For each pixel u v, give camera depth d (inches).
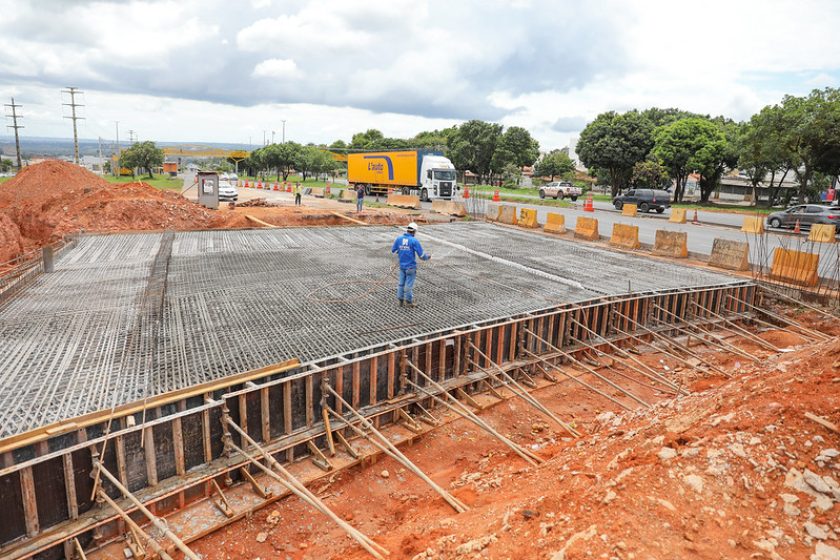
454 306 382.9
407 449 278.4
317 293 401.4
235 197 1338.6
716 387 286.7
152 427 216.1
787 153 1304.1
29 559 184.5
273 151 2940.5
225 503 219.6
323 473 247.1
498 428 303.6
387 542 196.1
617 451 211.6
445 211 1099.3
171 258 510.0
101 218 753.0
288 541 209.5
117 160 3132.4
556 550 147.0
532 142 2714.1
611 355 408.2
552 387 357.7
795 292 523.5
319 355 282.2
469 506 216.5
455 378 330.6
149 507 211.2
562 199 1733.5
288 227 731.4
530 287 447.8
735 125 1943.9
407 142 3324.3
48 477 195.6
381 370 295.6
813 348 305.7
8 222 745.6
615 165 1831.9
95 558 195.0
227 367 261.6
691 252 676.1
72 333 299.7
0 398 222.8
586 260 587.5
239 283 422.6
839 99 1219.9
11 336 292.2
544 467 232.5
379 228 757.9
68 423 199.9
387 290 418.3
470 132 2573.8
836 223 921.5
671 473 167.0
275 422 257.9
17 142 2386.8
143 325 316.5
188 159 6240.2
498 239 708.0
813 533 143.1
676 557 138.0
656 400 342.3
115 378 245.4
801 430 174.1
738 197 2345.0
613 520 151.8
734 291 509.4
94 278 419.2
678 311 469.1
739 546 141.6
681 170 1739.7
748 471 163.2
